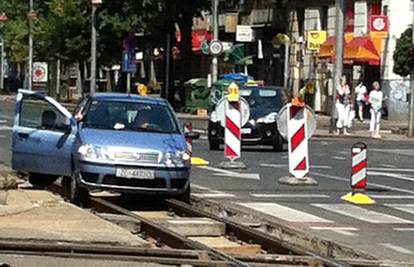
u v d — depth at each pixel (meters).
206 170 27.80
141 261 12.66
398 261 14.05
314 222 18.31
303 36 65.00
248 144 34.78
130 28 62.44
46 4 78.19
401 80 56.62
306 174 25.47
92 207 19.30
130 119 20.05
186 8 63.12
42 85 75.62
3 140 37.59
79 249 13.20
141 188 18.72
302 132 24.53
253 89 35.84
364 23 58.84
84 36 72.62
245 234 15.85
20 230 14.62
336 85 46.50
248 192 22.86
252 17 71.75
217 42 52.97
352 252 14.52
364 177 21.84
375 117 45.25
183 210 18.61
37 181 22.00
